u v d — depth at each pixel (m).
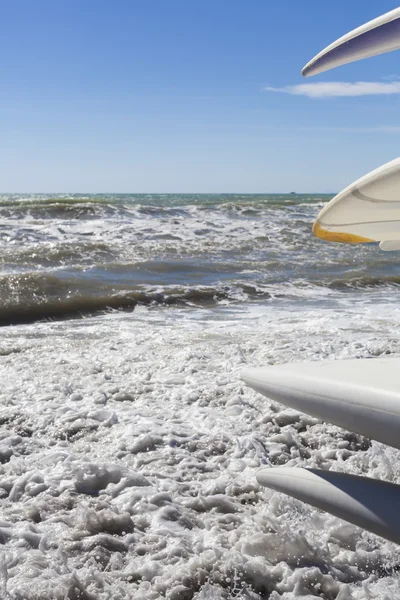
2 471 2.51
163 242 11.68
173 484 2.39
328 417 1.65
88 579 1.73
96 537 1.96
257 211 17.39
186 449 2.81
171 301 7.41
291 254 11.20
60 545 1.92
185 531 2.06
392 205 1.60
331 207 1.67
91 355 4.62
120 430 3.00
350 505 1.61
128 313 6.79
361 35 1.49
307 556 1.88
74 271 8.59
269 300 7.63
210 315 6.62
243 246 11.75
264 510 2.20
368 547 1.95
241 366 4.19
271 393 1.82
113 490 2.32
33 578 1.72
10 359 4.47
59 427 3.04
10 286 7.46
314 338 5.15
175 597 1.67
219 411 3.33
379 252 11.78
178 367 4.18
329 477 1.72
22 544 1.93
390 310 6.88
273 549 1.90
